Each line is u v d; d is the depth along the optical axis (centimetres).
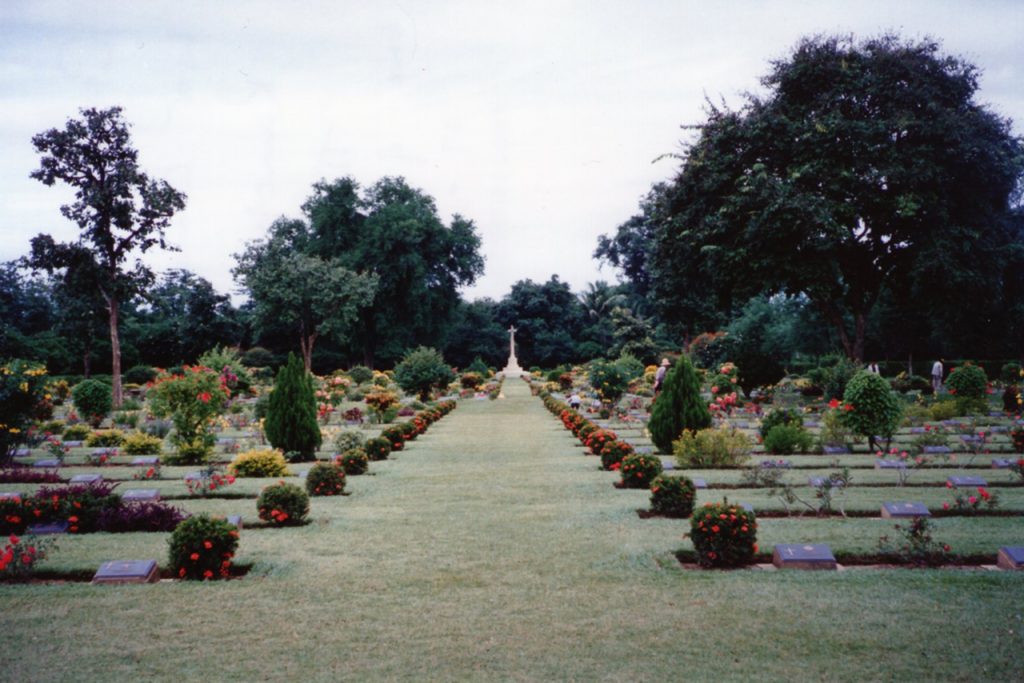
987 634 589
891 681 513
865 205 3038
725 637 593
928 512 984
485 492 1242
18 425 1603
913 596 678
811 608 652
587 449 1831
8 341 1966
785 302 6400
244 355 6159
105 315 4325
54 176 3519
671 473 1367
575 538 910
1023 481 1205
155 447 1819
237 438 2019
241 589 724
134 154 3631
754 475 1222
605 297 8356
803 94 3172
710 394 3731
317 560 822
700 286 3650
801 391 3497
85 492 980
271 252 5609
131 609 667
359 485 1327
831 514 1002
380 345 6744
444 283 6662
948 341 4266
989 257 3048
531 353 8094
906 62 3033
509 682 518
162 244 3719
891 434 1636
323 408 2650
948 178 2998
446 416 2972
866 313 3444
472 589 721
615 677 524
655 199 3672
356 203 6488
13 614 654
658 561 803
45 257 3550
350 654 568
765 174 2964
